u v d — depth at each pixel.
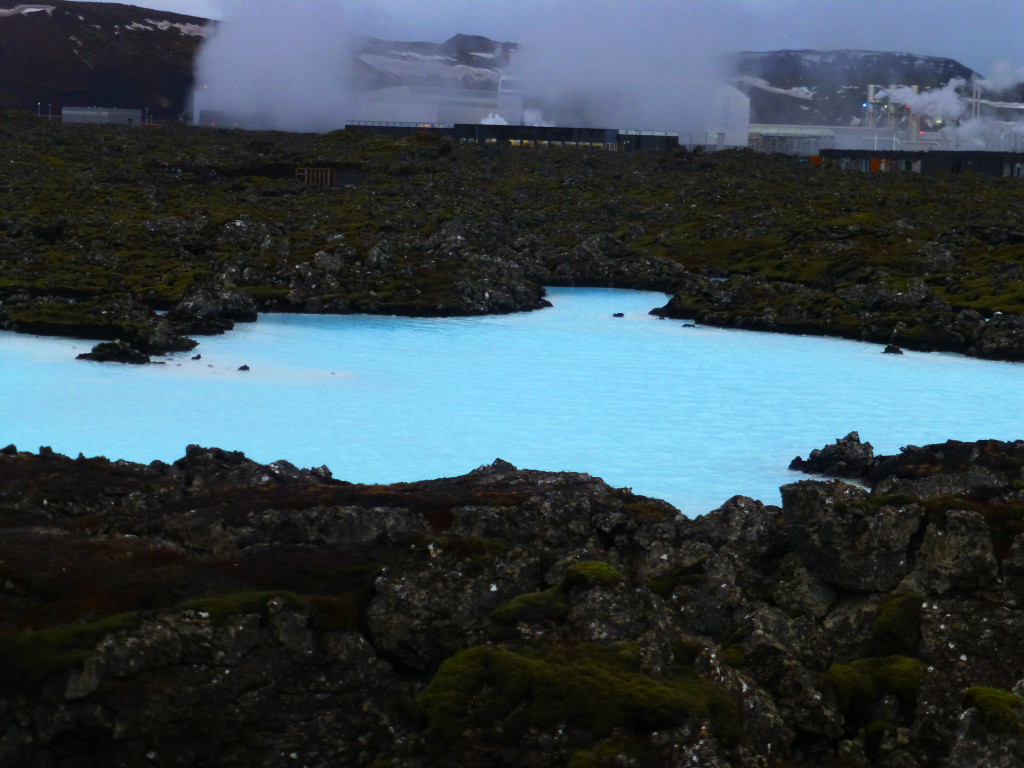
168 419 36.56
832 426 38.44
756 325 57.06
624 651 17.05
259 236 74.69
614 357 49.19
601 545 21.89
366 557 19.66
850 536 20.81
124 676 16.14
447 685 16.53
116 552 19.42
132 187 102.31
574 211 97.62
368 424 36.81
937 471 29.86
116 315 50.88
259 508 21.41
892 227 87.00
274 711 16.73
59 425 35.50
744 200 107.50
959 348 51.81
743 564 21.69
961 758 16.44
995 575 20.41
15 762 15.58
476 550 19.55
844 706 18.61
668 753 15.57
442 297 60.38
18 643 16.02
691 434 36.94
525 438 35.81
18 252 66.75
